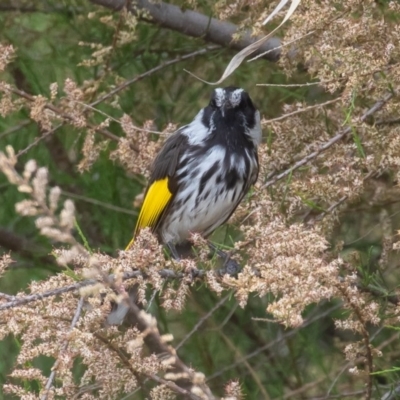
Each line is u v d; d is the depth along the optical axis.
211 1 11.66
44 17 13.16
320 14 8.73
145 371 7.38
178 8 11.94
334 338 12.39
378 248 11.88
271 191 9.24
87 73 12.88
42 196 5.38
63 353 6.77
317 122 9.65
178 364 6.18
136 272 7.83
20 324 6.96
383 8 10.14
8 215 13.30
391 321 8.91
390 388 9.72
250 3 10.20
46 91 12.95
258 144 10.91
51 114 10.47
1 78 12.62
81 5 12.63
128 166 10.69
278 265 7.25
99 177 12.58
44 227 5.43
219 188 10.88
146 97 12.65
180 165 10.84
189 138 10.93
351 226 11.99
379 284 9.32
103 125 10.52
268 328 12.73
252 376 12.55
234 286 7.44
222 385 12.54
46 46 13.17
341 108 9.47
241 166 10.89
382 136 8.77
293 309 6.91
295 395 12.20
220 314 12.97
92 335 6.96
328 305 12.48
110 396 7.57
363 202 11.23
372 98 9.07
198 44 12.57
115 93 11.37
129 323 9.12
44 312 7.13
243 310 12.95
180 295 8.03
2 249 13.44
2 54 10.36
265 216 8.78
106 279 6.18
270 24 11.22
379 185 10.73
